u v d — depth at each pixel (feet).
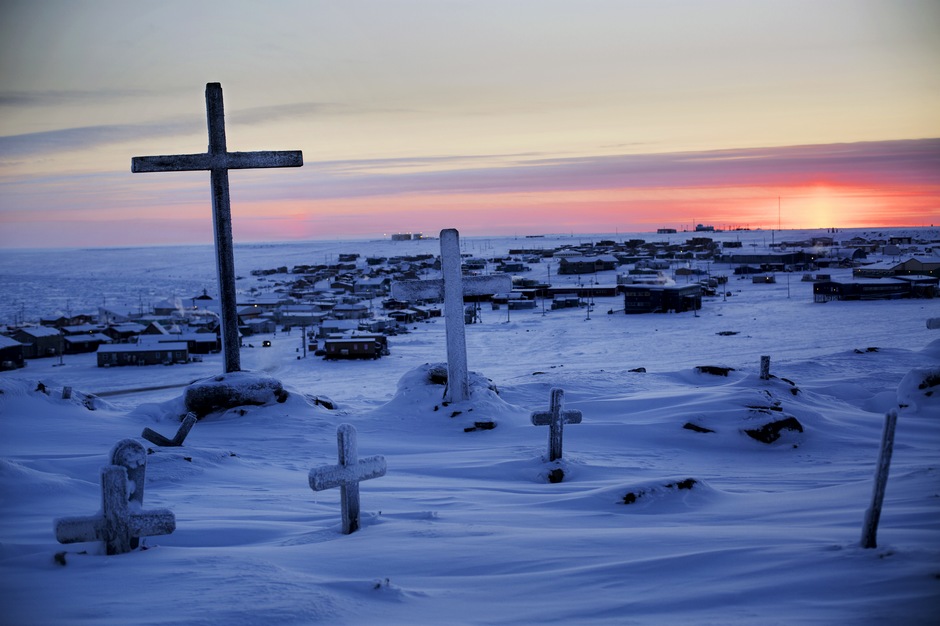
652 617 19.58
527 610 21.01
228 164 74.84
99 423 73.26
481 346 326.03
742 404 71.97
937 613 17.76
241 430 72.95
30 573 25.12
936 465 47.60
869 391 96.94
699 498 41.04
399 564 26.50
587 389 94.73
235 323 81.87
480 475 54.44
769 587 20.86
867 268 543.39
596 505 39.88
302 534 32.78
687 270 636.07
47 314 555.69
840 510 33.76
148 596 22.24
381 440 70.49
